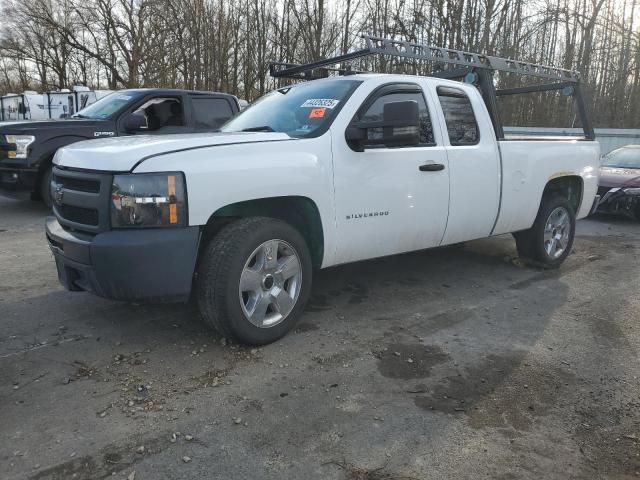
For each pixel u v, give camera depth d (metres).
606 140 17.84
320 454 2.55
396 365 3.48
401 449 2.61
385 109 3.71
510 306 4.72
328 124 3.93
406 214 4.36
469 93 5.06
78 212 3.42
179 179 3.16
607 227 9.13
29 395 2.99
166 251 3.17
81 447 2.54
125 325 3.97
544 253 5.89
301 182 3.65
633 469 2.52
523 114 19.31
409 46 4.66
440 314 4.45
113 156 3.22
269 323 3.66
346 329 4.05
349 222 4.00
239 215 3.67
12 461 2.44
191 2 21.41
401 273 5.65
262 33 22.27
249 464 2.46
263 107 4.67
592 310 4.67
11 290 4.70
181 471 2.40
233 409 2.90
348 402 3.02
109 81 37.31
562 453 2.62
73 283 3.54
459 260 6.29
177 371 3.30
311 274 3.88
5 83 53.62
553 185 6.03
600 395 3.19
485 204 5.02
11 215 8.47
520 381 3.33
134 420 2.77
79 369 3.30
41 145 8.13
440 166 4.53
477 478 2.42
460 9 20.38
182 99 8.70
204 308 3.48
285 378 3.26
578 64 25.02
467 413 2.95
